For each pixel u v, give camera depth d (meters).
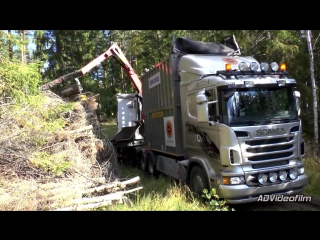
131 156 12.37
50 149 6.41
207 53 8.07
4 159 5.81
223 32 12.34
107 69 30.73
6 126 6.07
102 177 6.45
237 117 5.77
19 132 6.03
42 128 6.27
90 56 27.20
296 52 11.59
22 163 5.84
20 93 5.96
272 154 5.79
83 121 8.26
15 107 6.18
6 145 5.90
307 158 8.89
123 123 13.47
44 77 22.91
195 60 7.00
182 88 7.45
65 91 11.75
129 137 12.34
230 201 5.64
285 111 6.14
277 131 5.82
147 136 10.70
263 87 6.02
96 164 7.25
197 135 6.79
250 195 5.62
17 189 5.27
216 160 6.04
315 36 12.91
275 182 5.74
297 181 5.91
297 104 6.25
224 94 5.81
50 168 5.78
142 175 10.13
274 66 6.33
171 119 8.18
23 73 5.83
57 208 5.34
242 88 5.83
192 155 7.15
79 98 11.49
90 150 7.37
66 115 8.27
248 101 5.91
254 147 5.65
